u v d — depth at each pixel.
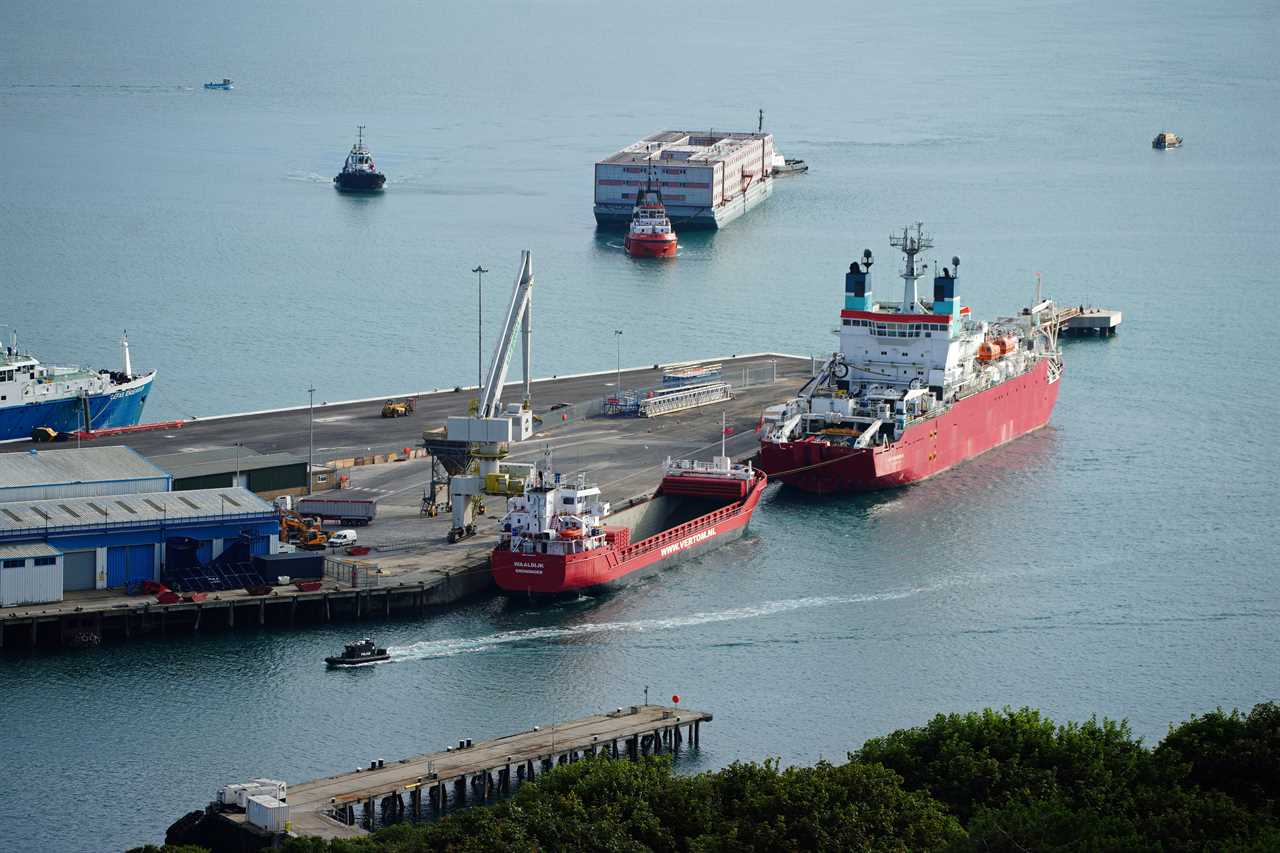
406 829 175.50
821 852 167.25
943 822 172.50
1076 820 165.88
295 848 170.25
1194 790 176.88
